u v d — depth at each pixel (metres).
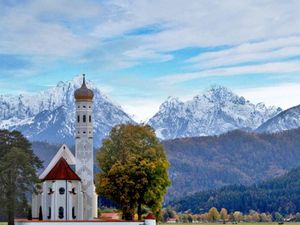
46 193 172.62
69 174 174.50
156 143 163.25
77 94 181.25
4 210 149.50
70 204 173.12
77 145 180.62
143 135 163.38
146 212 171.88
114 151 162.62
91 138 181.12
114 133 164.38
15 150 150.50
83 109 181.25
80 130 181.00
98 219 164.50
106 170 161.50
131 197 156.75
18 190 149.38
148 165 155.12
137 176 156.00
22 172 150.00
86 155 180.38
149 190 156.00
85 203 178.12
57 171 174.00
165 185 159.12
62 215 172.12
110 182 157.12
